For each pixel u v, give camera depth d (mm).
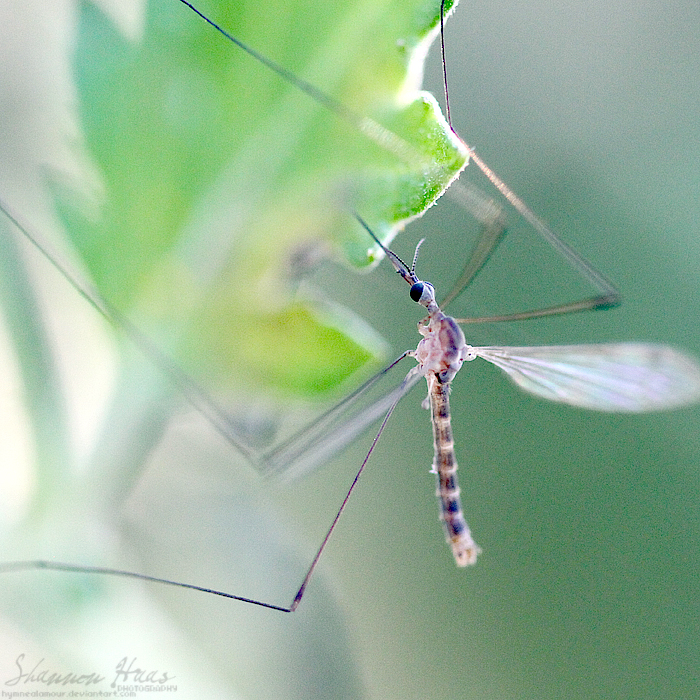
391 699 126
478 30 128
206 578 117
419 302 124
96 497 115
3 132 115
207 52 115
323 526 126
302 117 115
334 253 115
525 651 127
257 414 115
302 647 117
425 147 115
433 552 127
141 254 115
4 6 115
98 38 114
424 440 127
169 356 115
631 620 128
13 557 114
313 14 115
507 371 123
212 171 115
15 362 114
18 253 115
